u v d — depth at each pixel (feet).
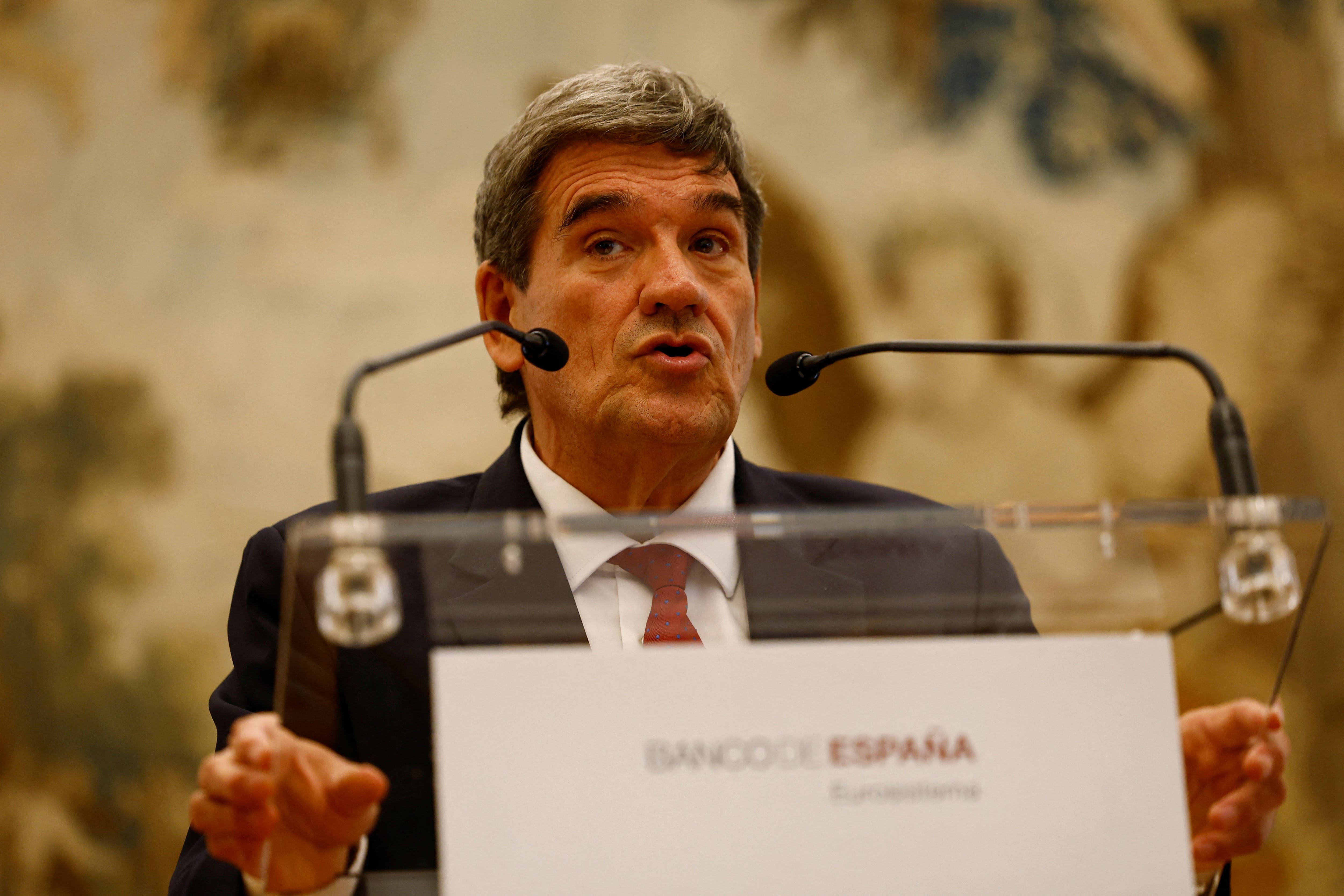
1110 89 59.41
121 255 51.90
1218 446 12.79
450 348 52.85
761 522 11.23
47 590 49.67
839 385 55.62
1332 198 59.31
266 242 52.65
